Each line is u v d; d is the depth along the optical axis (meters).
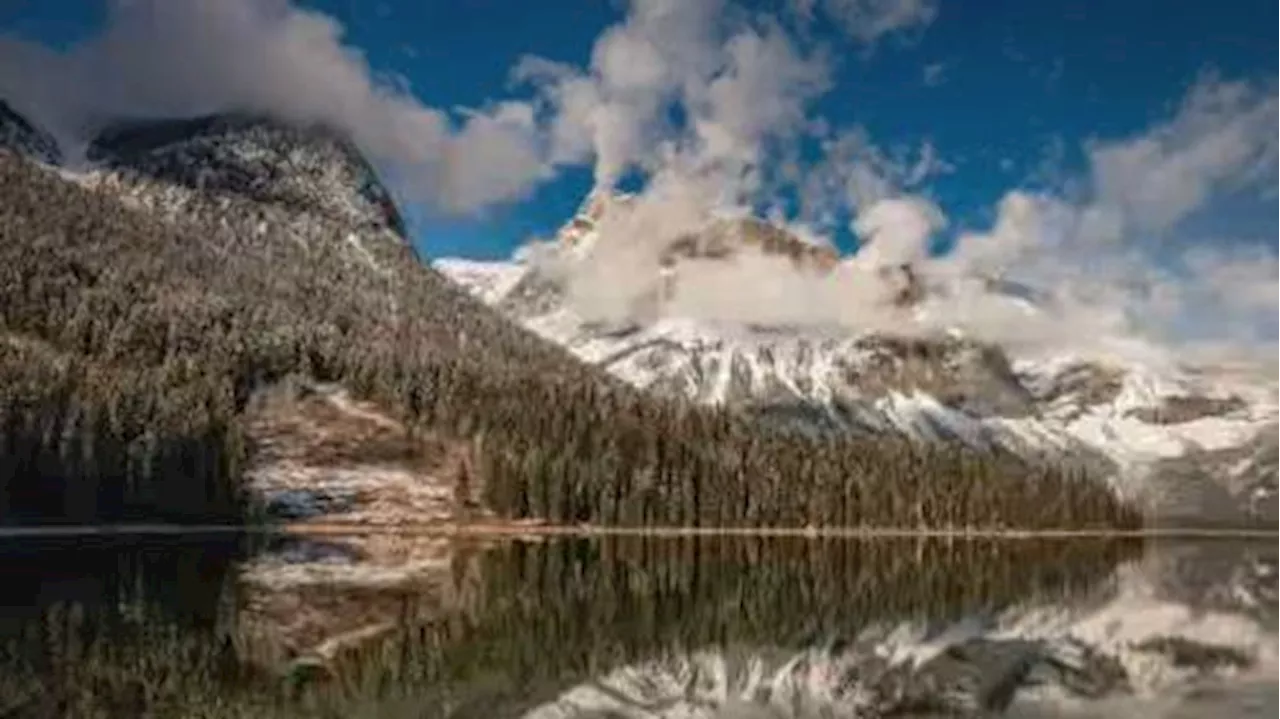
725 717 60.25
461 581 126.56
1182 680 71.62
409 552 169.75
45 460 176.62
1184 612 115.12
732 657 79.19
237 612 92.75
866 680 71.06
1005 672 74.38
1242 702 64.25
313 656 75.06
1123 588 147.88
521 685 67.81
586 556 172.88
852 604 115.50
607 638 86.62
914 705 63.31
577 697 64.88
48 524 174.12
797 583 138.38
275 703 60.88
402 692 64.94
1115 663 78.56
